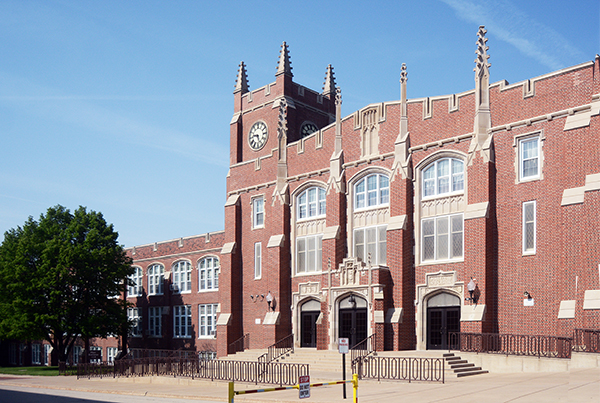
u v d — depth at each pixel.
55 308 48.81
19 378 41.78
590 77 28.19
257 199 43.88
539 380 21.97
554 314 27.92
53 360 58.38
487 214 30.42
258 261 42.97
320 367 32.03
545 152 29.27
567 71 28.98
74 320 50.28
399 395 20.22
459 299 31.78
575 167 27.73
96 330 50.16
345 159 38.28
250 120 46.59
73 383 34.62
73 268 50.53
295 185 41.22
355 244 37.12
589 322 25.23
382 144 36.31
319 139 40.19
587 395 16.89
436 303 32.78
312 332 39.06
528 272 29.12
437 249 32.94
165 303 55.53
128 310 60.34
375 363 27.06
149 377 31.81
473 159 31.45
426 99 34.44
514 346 28.77
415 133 34.75
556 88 29.33
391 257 33.94
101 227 53.28
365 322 34.59
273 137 44.31
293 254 40.62
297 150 41.53
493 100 31.67
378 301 33.25
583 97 28.31
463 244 31.75
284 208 41.22
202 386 28.44
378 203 36.28
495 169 31.11
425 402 18.03
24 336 48.88
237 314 43.34
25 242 49.97
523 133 30.16
